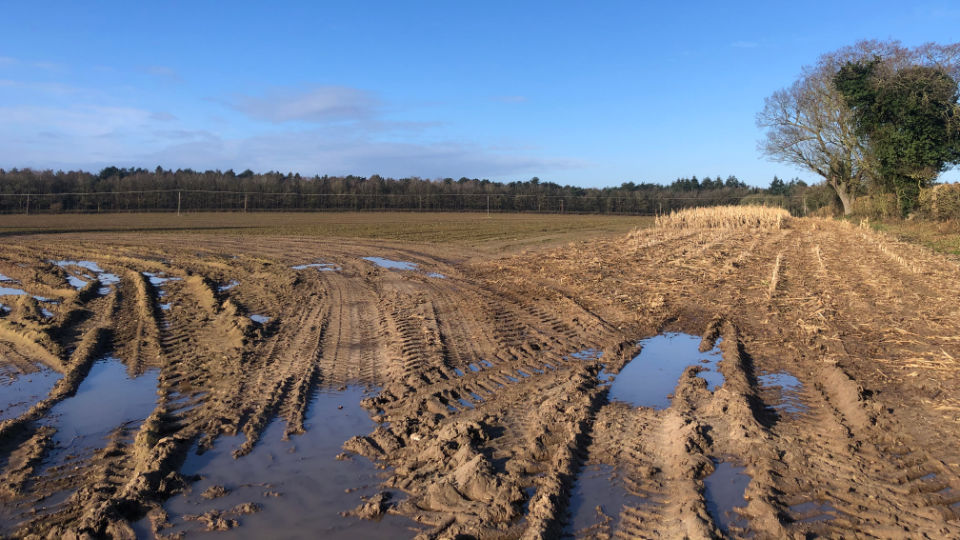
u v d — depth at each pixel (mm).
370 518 5078
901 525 4695
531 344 10359
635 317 12312
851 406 7148
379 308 13703
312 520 5059
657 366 9305
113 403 7996
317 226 42844
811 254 23031
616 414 7195
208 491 5543
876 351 9531
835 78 40562
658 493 5320
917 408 7086
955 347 9594
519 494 5293
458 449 6230
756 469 5652
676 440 6277
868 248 24625
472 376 8672
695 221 40500
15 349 10688
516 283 16812
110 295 15438
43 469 6109
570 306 13422
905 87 36906
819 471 5613
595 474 5699
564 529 4793
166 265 21562
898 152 37438
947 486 5328
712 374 8789
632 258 22047
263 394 8070
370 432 6953
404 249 27016
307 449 6484
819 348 9742
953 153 36812
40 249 26641
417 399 7727
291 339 11062
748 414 6828
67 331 11930
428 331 11242
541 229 40812
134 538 4820
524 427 6812
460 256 24156
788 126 49438
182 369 9375
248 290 16547
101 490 5582
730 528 4750
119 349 10648
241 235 34781
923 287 14961
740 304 13461
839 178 48969
